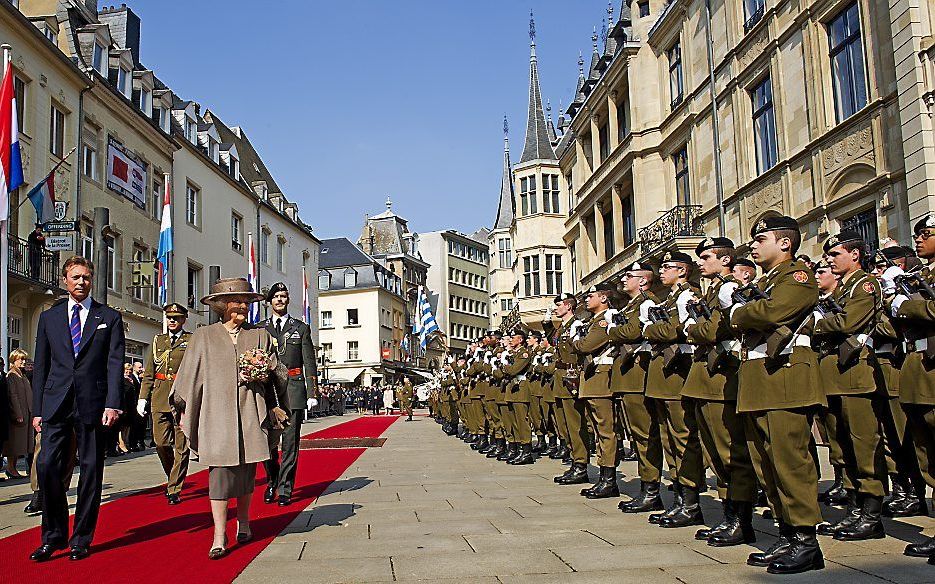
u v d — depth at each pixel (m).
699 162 22.45
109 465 13.60
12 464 12.05
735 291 5.35
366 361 68.31
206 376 5.83
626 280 7.41
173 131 31.88
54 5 25.38
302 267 49.69
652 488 7.17
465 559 5.28
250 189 40.94
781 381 4.97
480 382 15.06
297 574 4.98
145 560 5.57
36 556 5.62
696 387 5.96
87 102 24.48
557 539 5.92
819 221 16.52
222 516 5.68
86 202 24.16
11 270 18.58
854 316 6.04
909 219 13.56
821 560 4.82
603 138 30.19
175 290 31.11
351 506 7.88
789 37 17.75
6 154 15.20
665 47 24.66
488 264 97.00
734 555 5.31
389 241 80.06
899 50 13.72
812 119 16.70
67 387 5.84
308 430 25.81
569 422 9.48
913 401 5.52
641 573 4.81
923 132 13.11
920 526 6.25
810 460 4.90
